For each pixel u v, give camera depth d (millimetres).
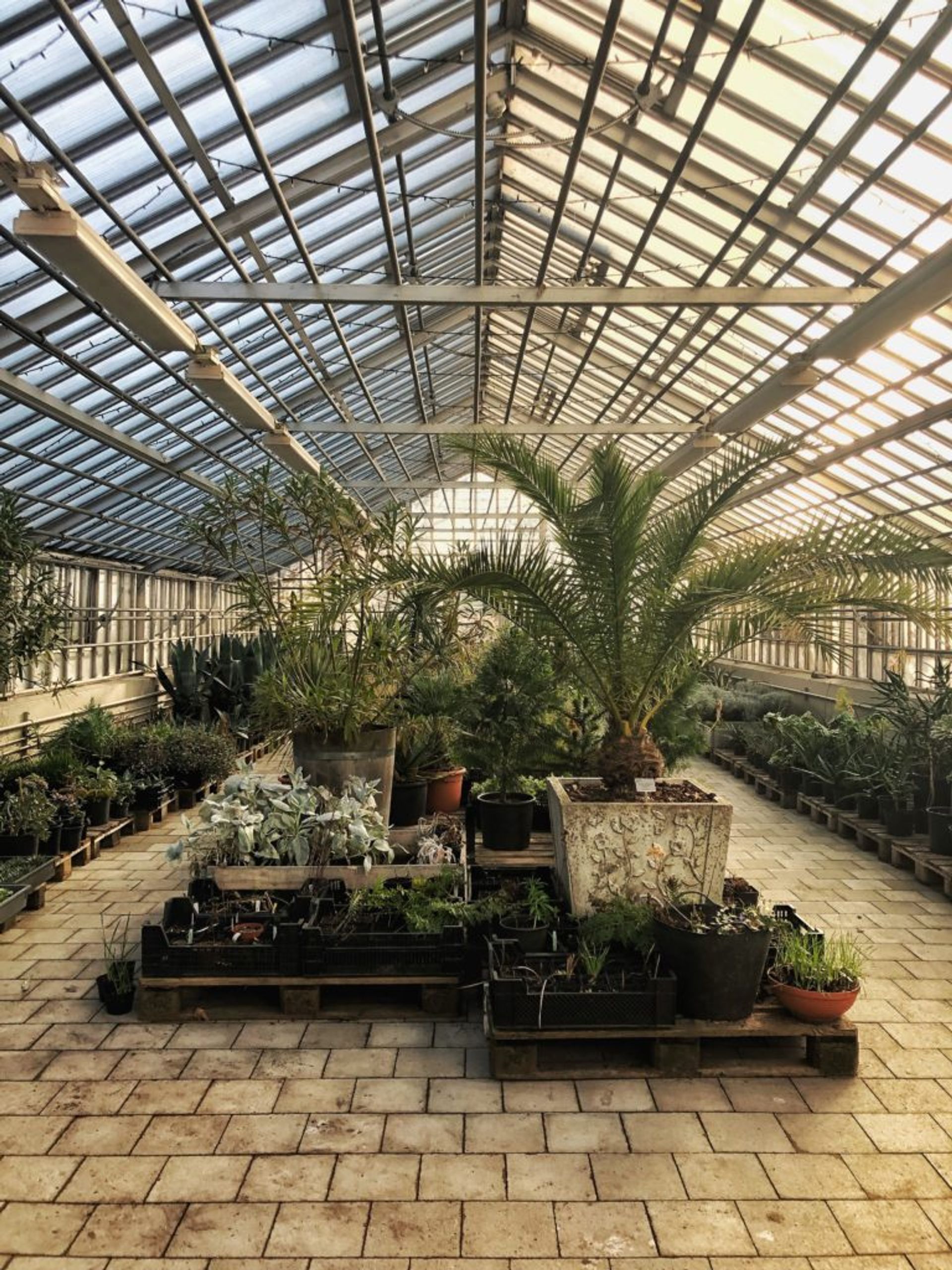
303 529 6367
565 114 5766
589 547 4352
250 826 4645
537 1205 2666
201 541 12078
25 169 3854
